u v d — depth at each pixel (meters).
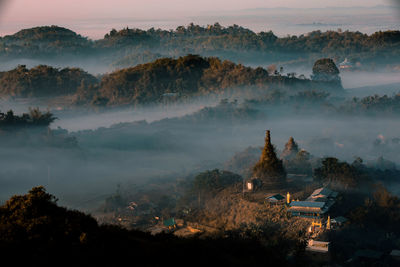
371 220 84.38
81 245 44.72
